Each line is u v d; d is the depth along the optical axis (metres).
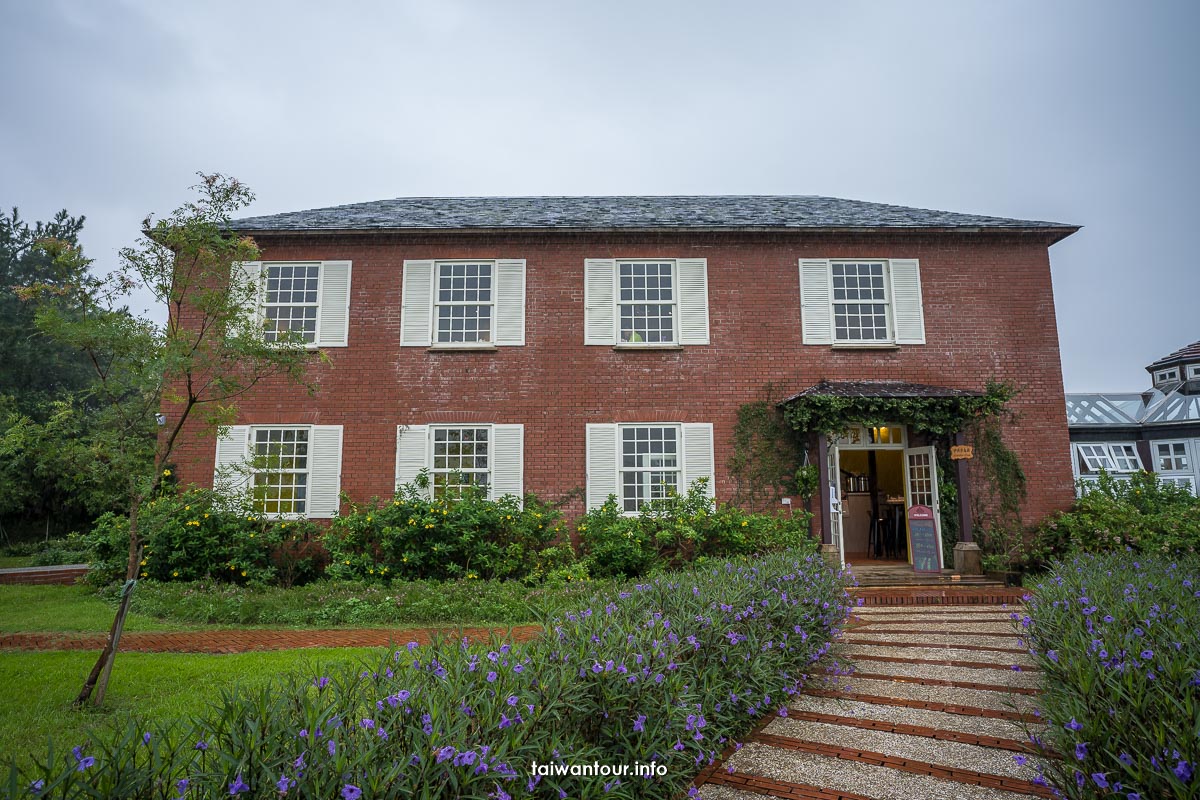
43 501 22.12
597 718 3.60
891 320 14.90
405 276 14.90
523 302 14.82
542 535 13.38
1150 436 24.03
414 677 3.16
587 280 14.89
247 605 10.07
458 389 14.52
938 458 14.06
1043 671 5.16
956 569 13.20
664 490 14.24
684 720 3.99
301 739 2.47
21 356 23.44
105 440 6.12
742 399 14.50
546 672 3.43
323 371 14.50
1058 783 3.34
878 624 8.89
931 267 15.03
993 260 15.07
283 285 14.93
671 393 14.51
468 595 10.91
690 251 15.05
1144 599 5.32
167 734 2.67
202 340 6.62
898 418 13.54
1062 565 8.53
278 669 6.64
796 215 15.92
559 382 14.53
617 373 14.57
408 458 14.24
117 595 11.59
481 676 3.25
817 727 5.03
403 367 14.58
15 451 6.34
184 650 7.79
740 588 5.91
